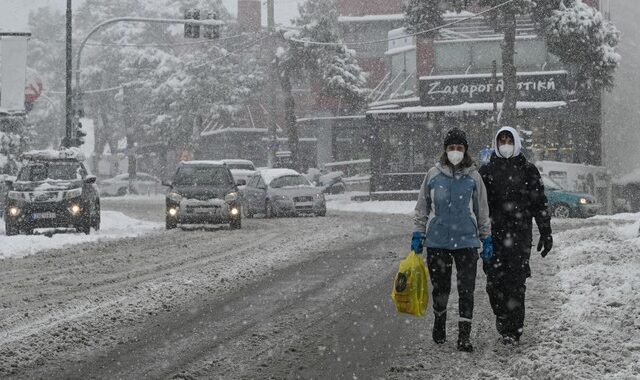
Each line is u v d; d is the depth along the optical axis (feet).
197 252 89.04
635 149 276.21
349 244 96.12
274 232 116.57
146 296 58.13
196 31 181.37
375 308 52.70
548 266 70.08
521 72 255.50
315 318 49.42
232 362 38.32
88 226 118.21
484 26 266.77
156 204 258.98
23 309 53.67
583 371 33.68
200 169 131.34
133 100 411.13
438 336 41.29
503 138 41.34
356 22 329.72
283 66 272.51
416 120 241.96
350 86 279.69
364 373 35.83
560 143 246.06
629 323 43.37
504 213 40.98
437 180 40.22
